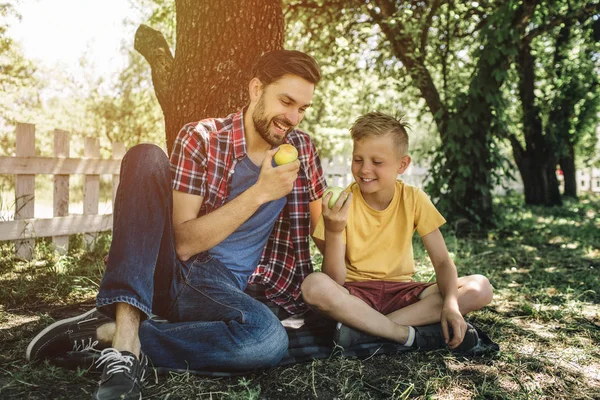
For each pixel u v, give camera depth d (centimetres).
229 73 345
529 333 289
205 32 346
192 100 348
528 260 547
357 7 931
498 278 440
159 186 198
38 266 448
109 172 594
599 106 1436
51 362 215
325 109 1672
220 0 343
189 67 350
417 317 252
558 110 1357
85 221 559
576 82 1323
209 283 219
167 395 191
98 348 211
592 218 1080
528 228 819
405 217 267
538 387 216
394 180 261
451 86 896
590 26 1084
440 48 981
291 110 215
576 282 434
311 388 207
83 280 385
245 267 238
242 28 345
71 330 213
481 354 249
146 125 1994
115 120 2073
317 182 266
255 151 234
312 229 274
